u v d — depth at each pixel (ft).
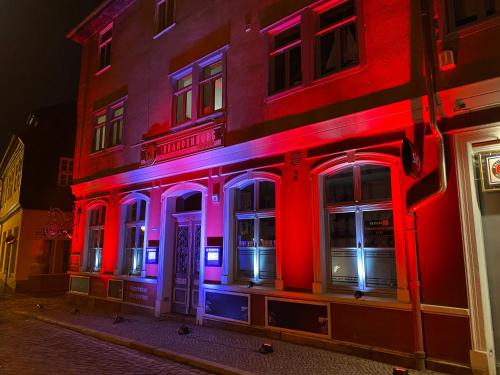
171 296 36.96
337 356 22.03
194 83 35.94
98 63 51.37
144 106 41.88
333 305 23.62
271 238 28.68
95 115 50.26
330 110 25.05
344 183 24.95
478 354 18.12
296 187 26.66
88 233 49.08
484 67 18.94
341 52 25.36
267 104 29.19
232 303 29.73
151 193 39.55
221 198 32.04
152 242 38.40
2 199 102.99
